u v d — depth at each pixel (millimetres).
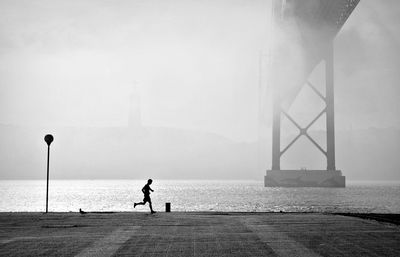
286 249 11047
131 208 79750
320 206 84062
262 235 13742
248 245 11742
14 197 138750
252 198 120688
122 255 10430
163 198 123250
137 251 10953
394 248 11109
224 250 10992
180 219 20141
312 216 22047
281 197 126188
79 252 10859
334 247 11312
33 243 12312
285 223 17672
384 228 15453
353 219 19703
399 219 19453
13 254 10609
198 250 11031
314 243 12000
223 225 17000
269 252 10648
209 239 12945
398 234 13742
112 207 84250
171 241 12602
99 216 22391
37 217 21578
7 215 23062
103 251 10977
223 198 121875
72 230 15508
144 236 13734
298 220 19156
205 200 110875
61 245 11953
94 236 13789
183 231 15016
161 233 14477
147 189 25625
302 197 125812
